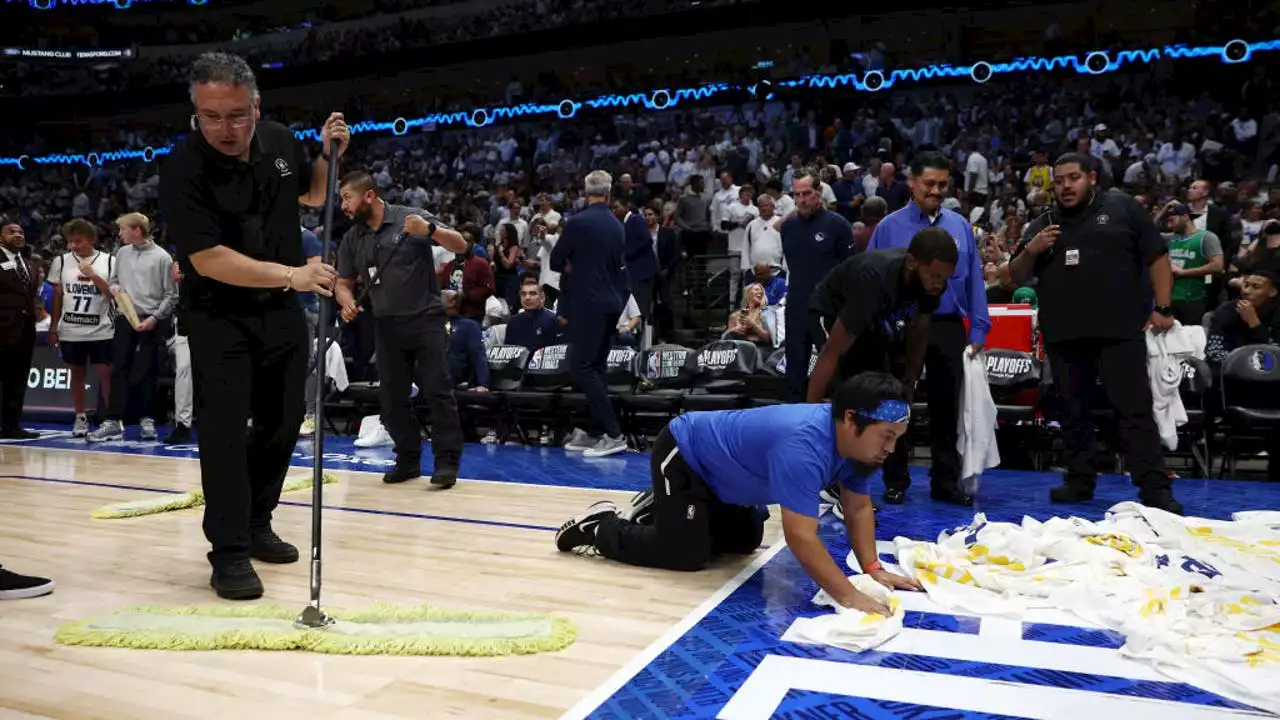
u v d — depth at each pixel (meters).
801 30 18.30
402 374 5.11
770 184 10.13
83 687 2.15
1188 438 5.79
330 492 4.87
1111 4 16.22
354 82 22.62
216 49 24.27
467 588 3.02
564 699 2.10
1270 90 13.50
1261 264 6.62
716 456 3.01
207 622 2.55
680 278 10.66
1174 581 2.86
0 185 24.42
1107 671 2.29
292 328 3.13
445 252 8.05
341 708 2.03
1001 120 15.18
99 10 25.06
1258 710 2.06
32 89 24.67
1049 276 4.52
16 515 4.24
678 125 17.98
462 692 2.13
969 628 2.62
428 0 22.36
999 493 4.86
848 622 2.51
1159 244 4.36
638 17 18.83
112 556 3.46
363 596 2.93
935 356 4.48
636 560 3.30
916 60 17.33
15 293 6.93
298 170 3.11
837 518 4.13
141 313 7.20
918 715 2.03
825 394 4.16
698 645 2.47
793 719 2.00
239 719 1.98
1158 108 14.30
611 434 6.38
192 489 4.98
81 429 7.40
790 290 5.24
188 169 2.83
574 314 6.27
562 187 16.41
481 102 21.45
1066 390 4.58
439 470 5.04
